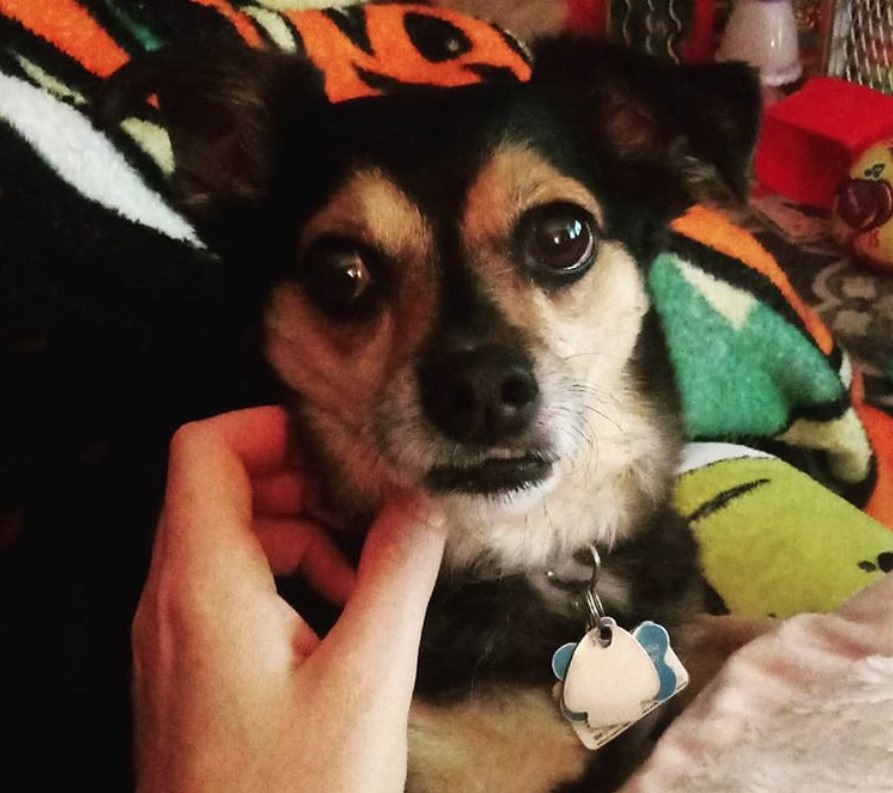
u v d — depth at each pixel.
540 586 0.27
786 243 0.58
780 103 0.62
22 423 0.29
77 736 0.25
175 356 0.31
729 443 0.43
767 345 0.43
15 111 0.30
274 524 0.27
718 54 0.67
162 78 0.25
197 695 0.19
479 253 0.25
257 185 0.28
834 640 0.25
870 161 0.56
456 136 0.25
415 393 0.24
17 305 0.29
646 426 0.29
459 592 0.26
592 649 0.26
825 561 0.36
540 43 0.29
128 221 0.31
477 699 0.26
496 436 0.23
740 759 0.22
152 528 0.28
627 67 0.27
